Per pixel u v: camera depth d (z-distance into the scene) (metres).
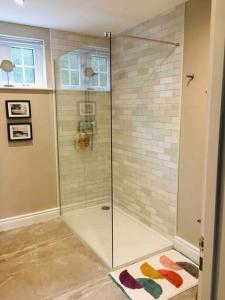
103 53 2.77
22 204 2.93
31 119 2.85
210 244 0.65
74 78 2.91
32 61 2.88
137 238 2.63
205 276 0.67
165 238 2.59
